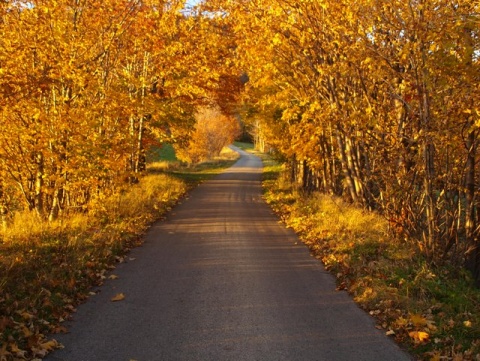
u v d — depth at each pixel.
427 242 8.45
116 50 13.95
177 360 4.59
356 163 13.30
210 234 11.27
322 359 4.67
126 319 5.68
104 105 12.02
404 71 9.22
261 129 24.91
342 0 9.72
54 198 11.55
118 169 12.85
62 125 10.71
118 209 12.95
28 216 11.10
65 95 11.45
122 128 13.17
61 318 5.60
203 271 7.88
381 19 8.55
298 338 5.18
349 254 8.59
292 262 8.66
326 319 5.79
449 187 8.40
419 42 7.75
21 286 6.30
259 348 4.89
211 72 17.69
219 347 4.90
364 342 5.11
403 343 5.11
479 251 8.13
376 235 9.84
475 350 4.78
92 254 8.39
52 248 8.53
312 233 11.13
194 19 17.11
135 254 9.12
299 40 12.59
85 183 11.72
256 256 9.04
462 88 7.64
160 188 20.03
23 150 11.35
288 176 29.81
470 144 8.12
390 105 10.06
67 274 7.19
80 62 11.12
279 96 14.65
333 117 12.05
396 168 9.30
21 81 9.88
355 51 9.72
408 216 8.98
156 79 18.20
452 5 7.80
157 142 22.97
